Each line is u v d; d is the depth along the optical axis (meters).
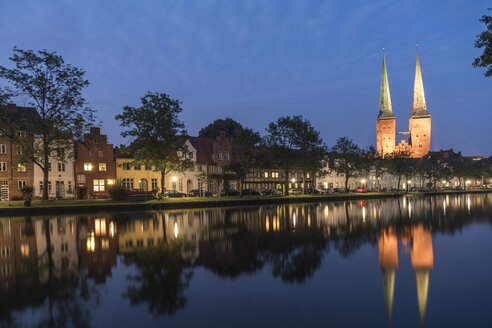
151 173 60.69
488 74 15.30
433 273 9.56
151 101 41.62
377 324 6.14
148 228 19.52
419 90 142.75
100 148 57.50
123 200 41.28
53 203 37.09
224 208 37.78
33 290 8.12
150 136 41.97
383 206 39.09
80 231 18.50
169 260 11.18
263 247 13.37
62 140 40.03
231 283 8.64
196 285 8.50
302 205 42.41
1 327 6.03
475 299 7.41
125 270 9.91
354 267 10.24
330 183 93.25
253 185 73.69
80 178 56.19
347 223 21.52
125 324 6.16
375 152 78.62
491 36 14.59
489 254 12.00
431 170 95.75
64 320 6.38
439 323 6.15
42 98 37.62
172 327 6.04
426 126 138.00
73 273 9.65
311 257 11.57
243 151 57.41
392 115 141.12
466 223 21.28
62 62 37.84
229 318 6.44
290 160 54.69
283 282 8.76
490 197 63.22
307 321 6.29
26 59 36.09
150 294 7.83
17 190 52.62
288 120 54.84
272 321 6.30
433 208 35.12
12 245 14.16
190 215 28.55
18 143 37.47
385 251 12.55
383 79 143.38
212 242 14.49
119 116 40.97
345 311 6.78
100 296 7.70
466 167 104.50
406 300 7.38
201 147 67.56
